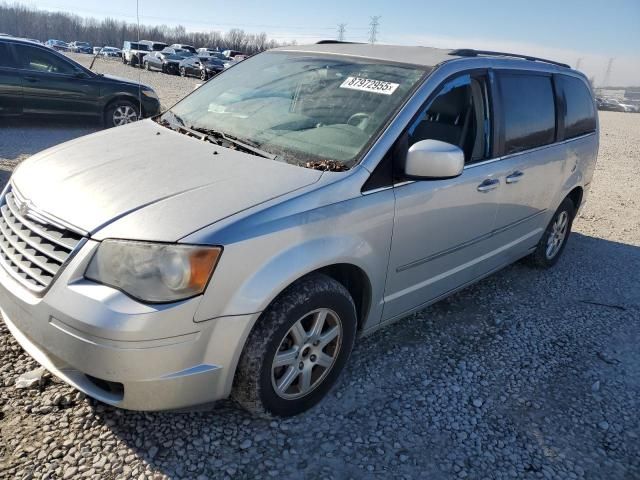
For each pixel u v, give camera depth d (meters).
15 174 2.88
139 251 2.09
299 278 2.49
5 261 2.47
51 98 9.38
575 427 2.92
